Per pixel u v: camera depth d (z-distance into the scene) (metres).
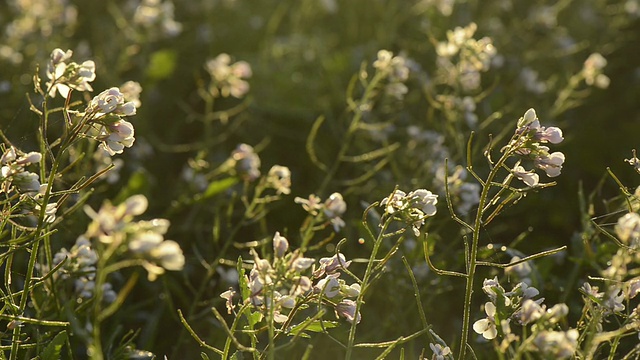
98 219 2.64
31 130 6.60
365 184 6.99
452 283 5.68
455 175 5.44
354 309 3.65
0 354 3.91
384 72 6.36
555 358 3.11
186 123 8.06
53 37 7.95
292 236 6.56
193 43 9.06
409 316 5.48
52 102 7.02
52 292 4.23
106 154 5.90
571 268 5.94
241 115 7.99
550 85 7.99
